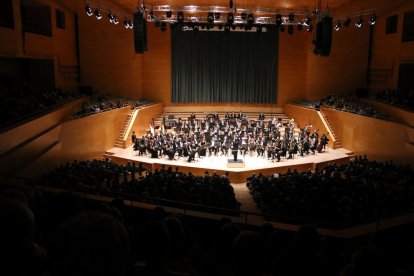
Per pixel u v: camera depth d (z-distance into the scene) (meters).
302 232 3.61
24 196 2.76
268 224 6.13
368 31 30.89
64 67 26.92
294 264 3.48
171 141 23.84
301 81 32.97
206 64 32.34
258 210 15.11
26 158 15.56
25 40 21.31
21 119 16.47
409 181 15.35
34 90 20.69
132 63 30.67
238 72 32.66
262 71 32.78
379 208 12.22
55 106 20.23
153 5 24.50
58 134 18.97
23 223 1.55
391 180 16.75
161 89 32.25
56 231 1.46
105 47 29.83
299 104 31.59
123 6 25.39
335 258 3.84
